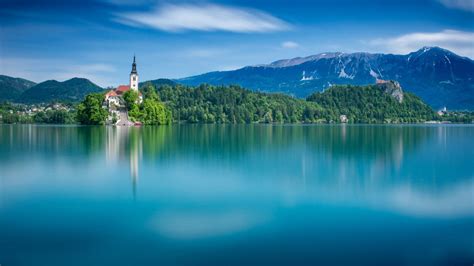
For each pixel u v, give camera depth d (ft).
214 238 94.32
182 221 107.34
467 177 173.17
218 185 154.71
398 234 97.40
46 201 129.29
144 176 174.19
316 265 79.77
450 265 80.33
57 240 93.04
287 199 131.23
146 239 93.50
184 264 80.59
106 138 391.86
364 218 110.42
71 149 283.18
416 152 279.69
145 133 481.87
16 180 164.55
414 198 134.92
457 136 483.92
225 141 364.38
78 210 118.21
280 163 214.90
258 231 99.04
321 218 110.42
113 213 114.62
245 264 80.07
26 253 85.51
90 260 82.48
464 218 110.93
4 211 116.67
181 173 183.01
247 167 200.85
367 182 161.48
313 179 167.84
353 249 87.92
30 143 331.57
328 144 341.41
